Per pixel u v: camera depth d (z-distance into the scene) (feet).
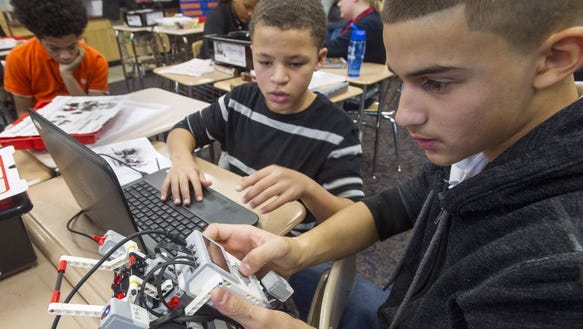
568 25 0.91
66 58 4.97
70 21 4.61
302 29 2.80
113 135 3.43
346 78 5.96
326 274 1.98
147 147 3.21
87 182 1.79
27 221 2.29
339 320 2.23
